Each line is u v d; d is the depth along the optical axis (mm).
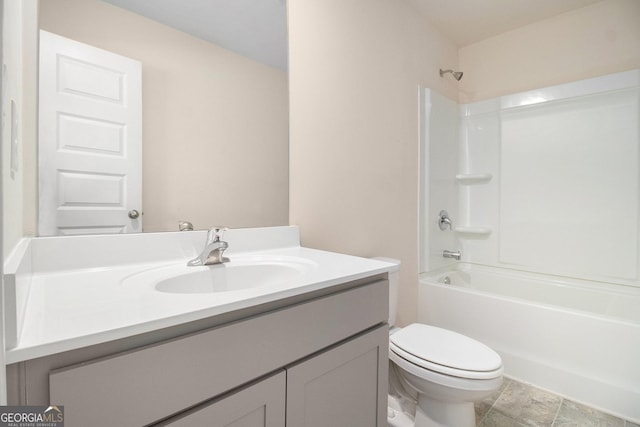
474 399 1095
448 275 2246
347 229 1555
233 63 1146
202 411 538
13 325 379
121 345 469
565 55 2064
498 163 2311
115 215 894
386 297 937
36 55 757
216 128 1104
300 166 1352
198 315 528
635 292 1771
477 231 2297
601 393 1455
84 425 431
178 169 1018
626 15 1864
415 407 1418
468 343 1259
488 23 2174
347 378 811
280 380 654
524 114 2195
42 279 734
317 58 1410
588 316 1504
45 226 782
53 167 791
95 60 855
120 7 900
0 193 329
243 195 1177
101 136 867
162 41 981
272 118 1257
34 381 401
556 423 1365
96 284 699
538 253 2143
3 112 361
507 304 1730
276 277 986
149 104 957
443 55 2301
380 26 1741
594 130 1938
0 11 333
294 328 682
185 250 1001
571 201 2020
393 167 1831
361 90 1624
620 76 1811
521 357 1689
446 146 2281
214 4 1098
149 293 629
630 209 1831
